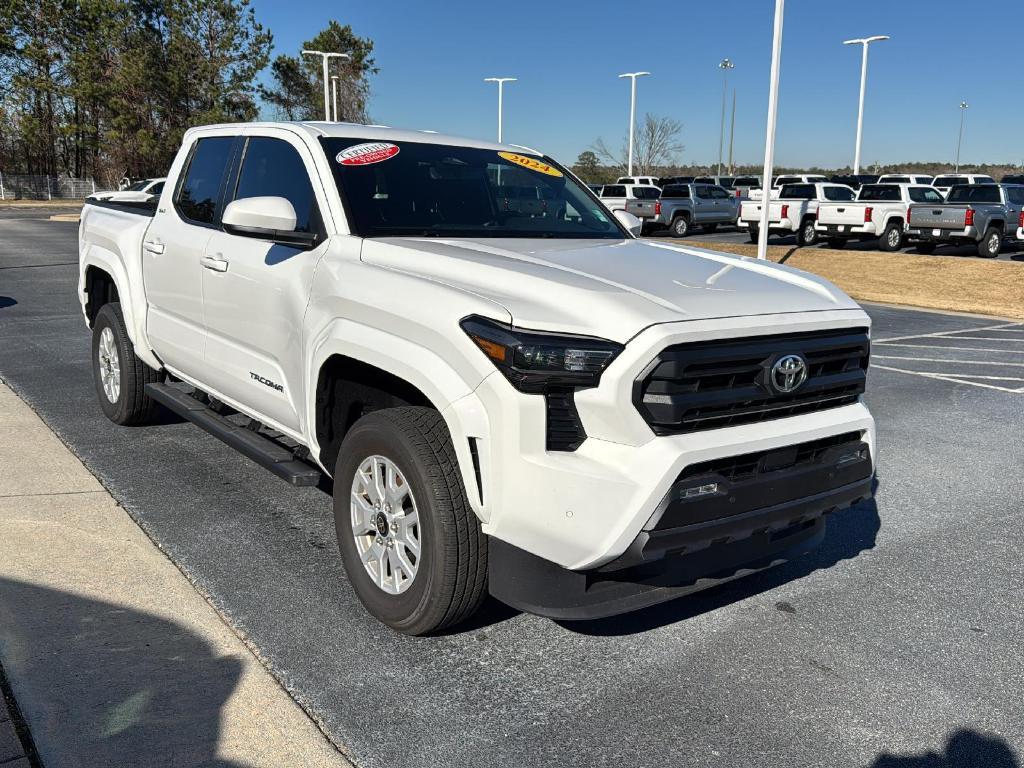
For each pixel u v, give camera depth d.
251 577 4.01
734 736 3.00
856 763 2.88
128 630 3.47
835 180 38.06
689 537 3.00
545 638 3.61
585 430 2.98
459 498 3.21
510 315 2.99
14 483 5.02
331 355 3.69
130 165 56.50
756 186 39.25
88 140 57.94
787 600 4.08
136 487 5.07
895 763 2.89
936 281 19.48
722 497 3.04
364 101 69.50
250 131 4.83
